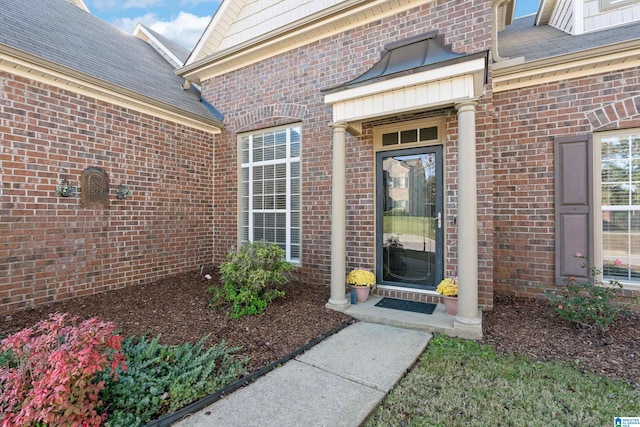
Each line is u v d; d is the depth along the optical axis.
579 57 4.13
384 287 4.97
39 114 4.27
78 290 4.68
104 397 2.17
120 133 5.25
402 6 4.86
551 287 4.48
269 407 2.27
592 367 2.80
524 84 4.63
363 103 4.02
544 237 4.53
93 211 4.87
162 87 6.56
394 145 5.03
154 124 5.82
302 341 3.37
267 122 6.30
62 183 4.50
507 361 2.91
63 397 1.78
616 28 5.01
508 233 4.75
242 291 4.25
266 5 6.85
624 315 3.81
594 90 4.24
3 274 3.94
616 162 4.23
